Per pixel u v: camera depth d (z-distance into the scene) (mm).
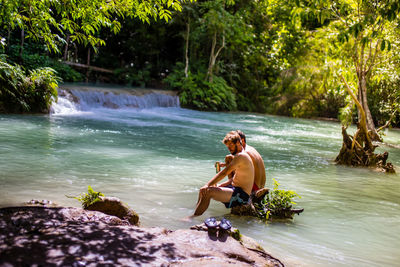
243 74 28266
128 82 26703
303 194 5730
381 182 7117
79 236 2746
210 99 23188
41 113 13844
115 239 2766
